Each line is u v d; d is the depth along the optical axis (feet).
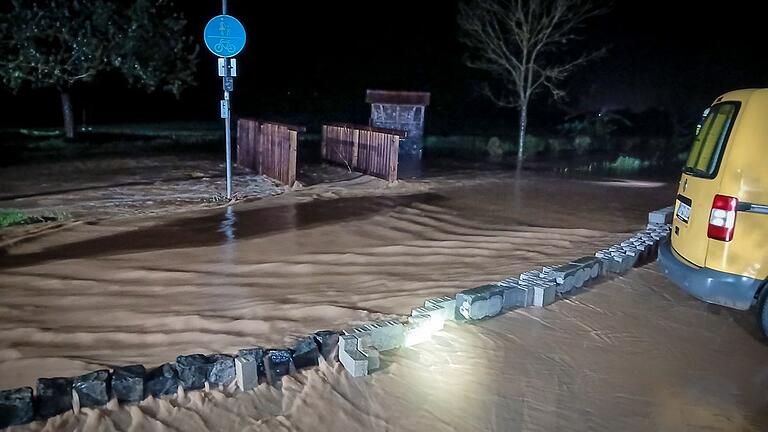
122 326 17.15
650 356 16.56
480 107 97.66
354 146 51.83
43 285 20.56
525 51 65.72
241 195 39.27
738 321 19.11
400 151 62.95
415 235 29.17
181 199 37.52
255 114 98.27
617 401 14.20
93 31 60.85
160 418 12.50
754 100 16.62
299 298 19.70
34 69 59.41
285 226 30.45
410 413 13.24
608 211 36.86
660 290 21.70
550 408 13.74
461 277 22.29
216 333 16.67
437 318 17.25
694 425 13.37
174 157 58.44
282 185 43.83
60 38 59.52
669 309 19.95
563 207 37.83
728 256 16.71
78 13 60.80
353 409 13.28
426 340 16.66
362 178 47.98
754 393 14.82
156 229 29.09
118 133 76.48
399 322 16.78
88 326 17.12
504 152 71.67
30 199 36.63
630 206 38.73
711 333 18.20
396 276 22.38
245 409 13.01
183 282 21.21
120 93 97.91
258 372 14.01
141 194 39.11
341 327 17.24
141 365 13.85
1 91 86.63
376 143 47.80
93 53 59.47
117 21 61.93
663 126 87.86
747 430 13.26
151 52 63.05
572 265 21.90
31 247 25.30
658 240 26.96
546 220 33.63
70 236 27.27
